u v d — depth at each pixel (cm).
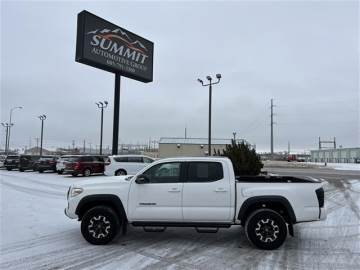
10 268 523
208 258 578
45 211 1010
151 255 593
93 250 621
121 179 704
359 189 1691
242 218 643
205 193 647
